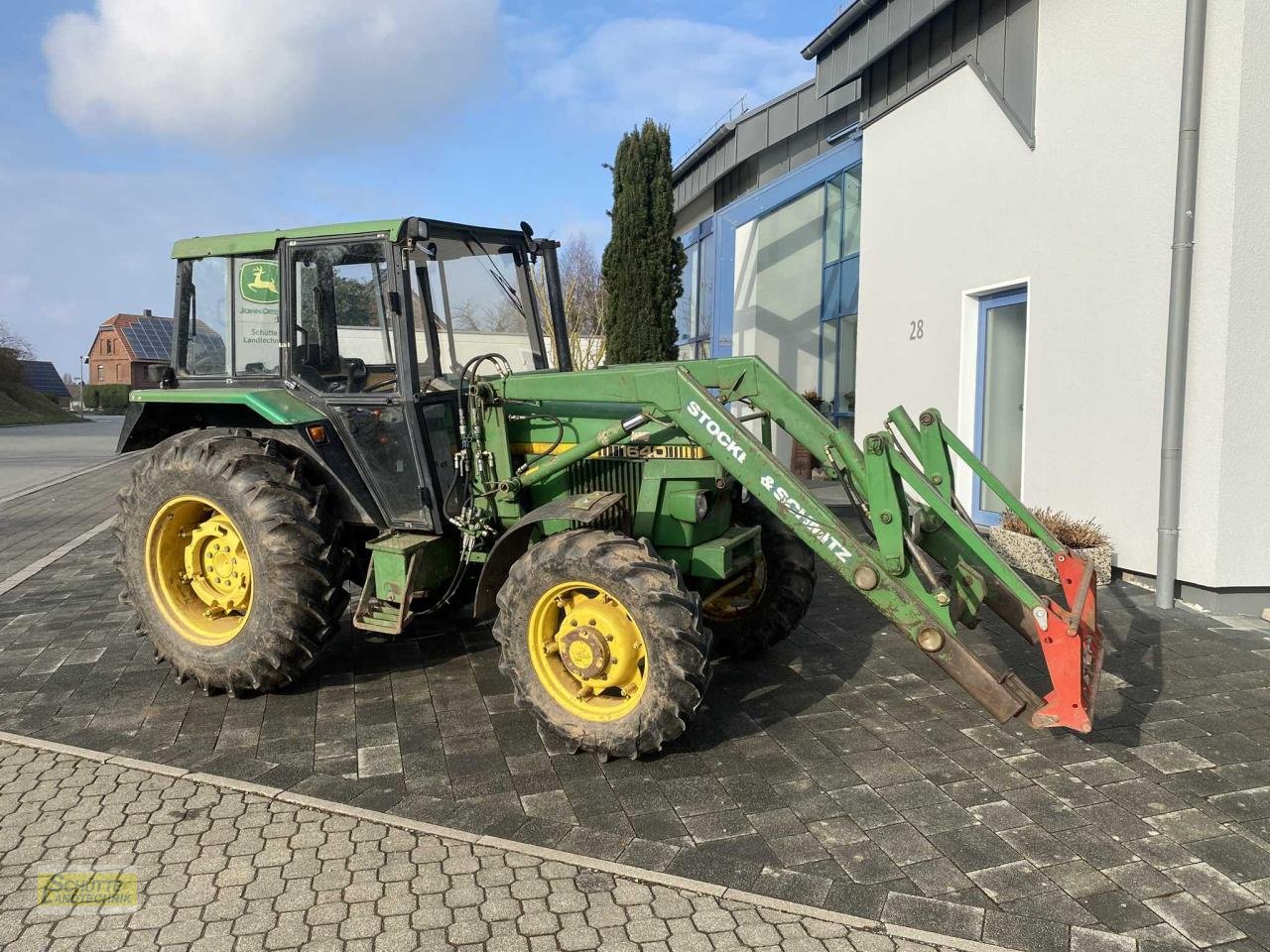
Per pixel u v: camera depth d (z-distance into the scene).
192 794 3.43
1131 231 6.26
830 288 12.73
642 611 3.48
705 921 2.63
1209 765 3.59
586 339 21.53
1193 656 4.84
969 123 8.06
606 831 3.13
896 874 2.86
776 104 14.51
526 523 3.90
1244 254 5.48
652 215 12.05
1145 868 2.88
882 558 3.58
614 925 2.62
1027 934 2.56
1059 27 6.86
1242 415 5.59
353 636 5.37
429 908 2.70
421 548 4.34
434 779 3.53
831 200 12.66
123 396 54.16
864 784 3.46
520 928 2.60
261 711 4.25
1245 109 5.39
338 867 2.93
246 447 4.44
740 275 15.48
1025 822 3.17
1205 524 5.72
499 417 4.42
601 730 3.59
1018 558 6.88
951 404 8.57
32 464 16.95
